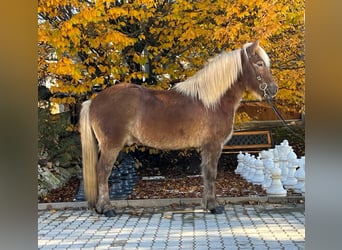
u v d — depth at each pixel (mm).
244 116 5406
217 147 4168
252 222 3814
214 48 5191
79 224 3855
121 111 4113
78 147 5297
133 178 5141
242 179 5246
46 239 3332
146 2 4844
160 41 5156
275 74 5105
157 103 4160
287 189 4875
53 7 4730
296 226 3621
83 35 4852
